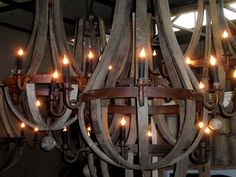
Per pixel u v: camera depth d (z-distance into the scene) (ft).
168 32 6.70
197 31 8.21
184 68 6.58
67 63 7.45
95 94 6.35
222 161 14.02
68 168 19.45
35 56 8.19
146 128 6.03
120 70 7.37
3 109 9.50
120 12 6.75
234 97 8.45
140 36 6.14
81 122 6.75
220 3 8.48
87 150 9.60
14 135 9.88
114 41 6.66
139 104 5.99
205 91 7.37
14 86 8.26
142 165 6.28
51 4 8.45
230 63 8.11
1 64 17.75
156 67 9.27
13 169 17.87
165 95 6.09
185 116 6.44
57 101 8.61
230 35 8.44
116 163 6.60
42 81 8.09
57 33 8.30
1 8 15.33
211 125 8.81
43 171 19.13
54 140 9.52
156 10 7.07
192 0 14.07
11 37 18.22
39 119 8.36
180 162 7.85
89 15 10.14
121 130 8.20
